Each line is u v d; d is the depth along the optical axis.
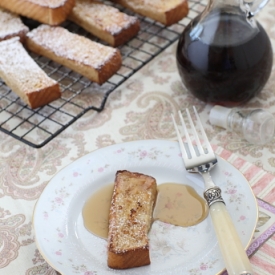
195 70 0.72
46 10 0.84
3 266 0.60
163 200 0.62
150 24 0.92
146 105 0.77
